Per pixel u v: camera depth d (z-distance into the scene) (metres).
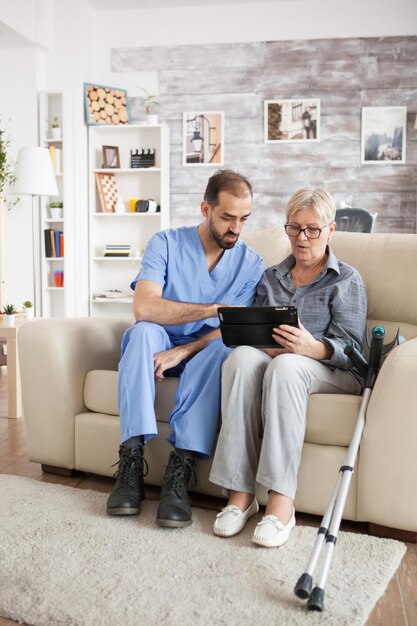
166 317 2.02
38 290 5.62
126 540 1.66
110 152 5.69
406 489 1.65
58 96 5.63
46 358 2.16
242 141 5.67
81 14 5.59
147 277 2.11
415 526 1.66
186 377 1.88
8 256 5.56
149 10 5.76
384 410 1.67
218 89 5.69
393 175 5.48
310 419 1.77
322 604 1.30
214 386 1.86
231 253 2.18
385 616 1.33
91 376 2.16
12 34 5.20
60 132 5.56
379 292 2.16
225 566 1.52
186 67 5.73
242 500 1.74
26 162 4.83
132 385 1.87
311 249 1.97
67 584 1.43
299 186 5.61
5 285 5.57
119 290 5.86
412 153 5.45
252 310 1.78
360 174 5.52
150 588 1.41
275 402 1.69
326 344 1.84
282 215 5.64
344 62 5.51
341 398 1.75
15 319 3.29
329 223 1.98
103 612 1.31
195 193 5.75
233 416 1.75
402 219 5.48
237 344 1.83
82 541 1.65
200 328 2.19
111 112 5.71
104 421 2.10
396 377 1.66
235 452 1.74
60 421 2.18
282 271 2.12
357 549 1.62
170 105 5.77
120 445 1.90
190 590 1.40
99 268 5.87
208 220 2.08
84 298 5.73
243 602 1.36
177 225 5.79
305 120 5.57
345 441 1.74
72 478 2.20
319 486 1.77
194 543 1.64
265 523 1.63
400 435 1.65
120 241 5.84
